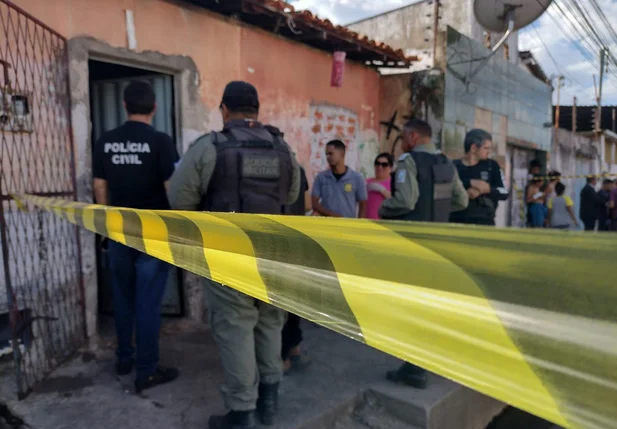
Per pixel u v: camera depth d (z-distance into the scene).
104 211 1.42
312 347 3.28
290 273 0.79
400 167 2.72
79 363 2.96
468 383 0.56
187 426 2.29
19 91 2.70
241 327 2.10
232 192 2.18
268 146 2.28
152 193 2.86
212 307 2.15
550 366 0.51
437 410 2.52
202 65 3.86
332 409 2.46
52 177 2.90
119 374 2.81
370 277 0.67
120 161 2.78
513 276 0.54
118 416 2.37
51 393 2.58
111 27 3.23
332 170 4.10
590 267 0.49
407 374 2.70
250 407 2.13
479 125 7.57
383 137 6.41
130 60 3.38
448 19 8.59
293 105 4.84
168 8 3.57
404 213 2.72
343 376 2.83
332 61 5.32
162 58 3.55
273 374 2.27
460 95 6.75
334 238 0.72
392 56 5.66
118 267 2.71
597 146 16.58
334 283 0.71
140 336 2.61
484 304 0.55
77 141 3.11
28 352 2.70
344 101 5.60
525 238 0.54
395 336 0.64
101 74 3.85
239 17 4.16
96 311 3.29
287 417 2.34
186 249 1.05
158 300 2.66
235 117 2.33
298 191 2.52
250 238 0.87
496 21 5.84
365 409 2.62
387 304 0.65
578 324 0.49
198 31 3.81
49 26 2.91
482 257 0.57
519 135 9.44
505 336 0.54
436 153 2.82
